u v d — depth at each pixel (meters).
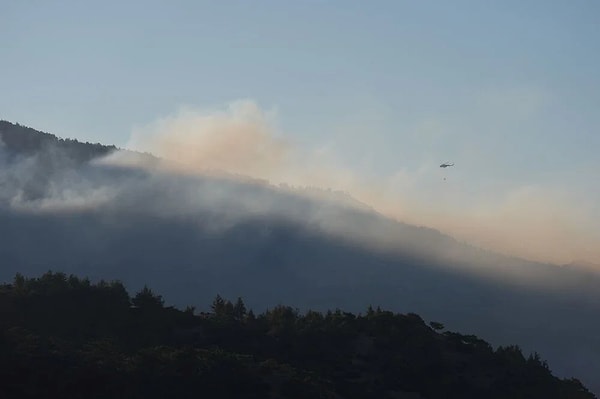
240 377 89.25
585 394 115.94
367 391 100.50
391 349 116.25
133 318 112.94
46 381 77.50
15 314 105.25
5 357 78.38
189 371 87.31
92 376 79.44
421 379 108.56
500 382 111.50
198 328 116.06
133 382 82.38
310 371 101.19
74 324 106.88
